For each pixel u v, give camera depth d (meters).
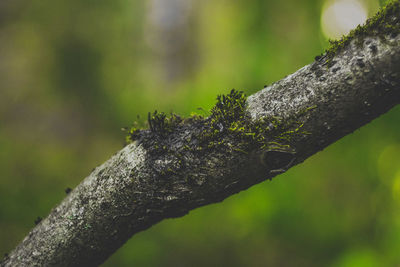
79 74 5.73
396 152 3.20
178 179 0.84
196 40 5.98
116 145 5.39
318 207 3.49
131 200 0.88
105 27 5.98
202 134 0.82
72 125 5.57
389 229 3.09
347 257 3.08
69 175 4.75
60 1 5.86
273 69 3.75
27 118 5.58
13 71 5.85
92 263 0.98
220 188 0.84
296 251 3.52
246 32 4.13
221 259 3.71
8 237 3.65
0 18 5.96
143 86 5.68
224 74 4.23
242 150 0.79
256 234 3.66
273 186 3.55
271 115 0.78
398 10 0.69
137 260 3.55
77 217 0.92
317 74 0.75
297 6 3.88
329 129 0.76
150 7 6.37
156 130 0.88
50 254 0.95
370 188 3.38
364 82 0.71
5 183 4.04
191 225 3.85
